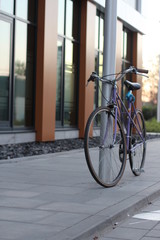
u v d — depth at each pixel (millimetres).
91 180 6902
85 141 5805
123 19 19156
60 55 14719
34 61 13062
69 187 6246
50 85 13320
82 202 5254
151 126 25562
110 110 6277
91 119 5859
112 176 6406
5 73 11844
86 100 15891
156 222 4840
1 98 11680
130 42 22188
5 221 4336
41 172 7695
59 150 11727
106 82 6422
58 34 14438
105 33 6543
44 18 12969
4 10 11781
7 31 11898
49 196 5582
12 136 11891
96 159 6082
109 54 6523
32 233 3936
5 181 6660
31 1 12922
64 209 4875
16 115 12352
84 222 4332
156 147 14250
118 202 5281
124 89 20766
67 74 15258
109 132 6297
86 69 15852
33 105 13047
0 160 8945
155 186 6461
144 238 4238
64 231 4004
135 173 7375
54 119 13602
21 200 5305
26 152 10648
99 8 17125
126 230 4512
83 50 15852
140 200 5480
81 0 15781
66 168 8266
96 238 4152
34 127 13055
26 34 12703
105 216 4586
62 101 14828
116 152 6480
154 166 8938
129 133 6957
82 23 15867
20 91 12516
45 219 4426
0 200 5285
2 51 11727
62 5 14742
